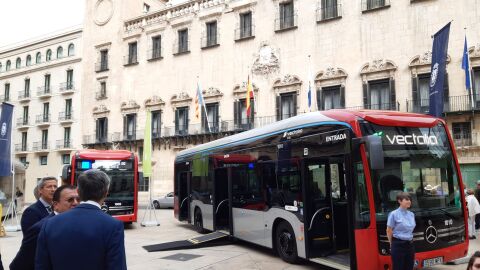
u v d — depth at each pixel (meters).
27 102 54.22
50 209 4.94
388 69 28.39
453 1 26.88
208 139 36.91
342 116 8.55
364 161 7.82
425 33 27.61
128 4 45.31
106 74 44.78
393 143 8.16
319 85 31.39
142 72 41.94
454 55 26.50
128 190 17.91
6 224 20.34
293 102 32.59
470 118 25.52
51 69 52.09
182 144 38.53
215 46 37.25
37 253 3.40
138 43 42.69
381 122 8.19
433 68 15.38
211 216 14.91
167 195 33.31
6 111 19.08
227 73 36.28
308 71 31.91
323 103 31.23
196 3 39.03
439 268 9.62
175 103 39.19
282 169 10.50
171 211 30.16
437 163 8.49
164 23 40.81
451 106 26.17
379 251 7.55
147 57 41.72
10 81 56.50
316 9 32.03
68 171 17.03
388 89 28.69
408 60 27.98
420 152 8.37
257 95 34.31
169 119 39.50
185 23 39.47
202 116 37.44
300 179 9.65
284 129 10.59
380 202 7.72
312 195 9.52
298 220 9.66
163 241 14.63
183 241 13.57
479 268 3.73
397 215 7.00
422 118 8.72
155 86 40.81
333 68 30.86
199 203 16.17
